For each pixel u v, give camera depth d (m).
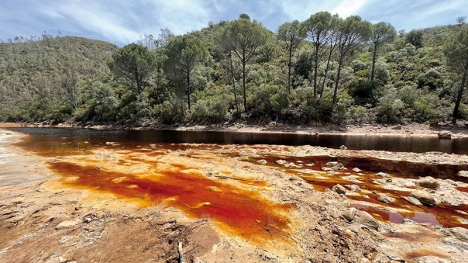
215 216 6.38
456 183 9.34
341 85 37.06
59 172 10.78
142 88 47.03
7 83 96.25
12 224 6.05
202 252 4.68
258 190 8.38
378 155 14.61
